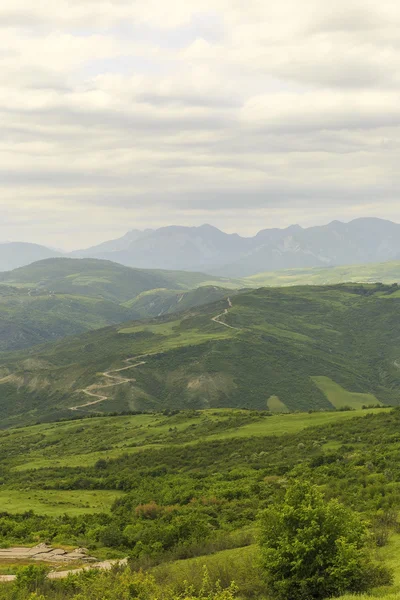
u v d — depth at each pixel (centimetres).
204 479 8088
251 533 4175
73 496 8350
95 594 2806
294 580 2392
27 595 3100
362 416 10900
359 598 2122
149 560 3872
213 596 2402
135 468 10375
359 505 4388
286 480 6675
